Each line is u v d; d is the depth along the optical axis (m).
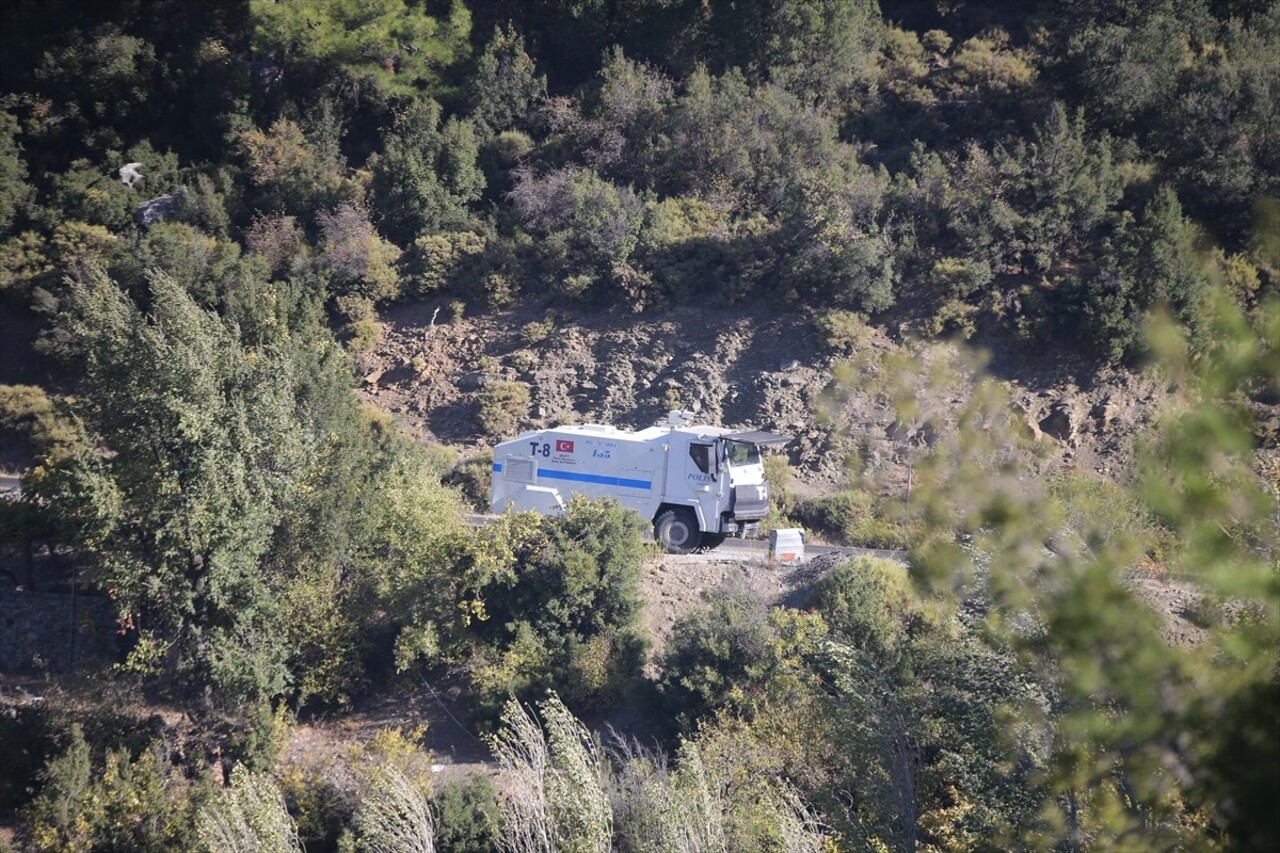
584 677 64.81
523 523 71.81
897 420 19.92
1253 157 116.56
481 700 65.25
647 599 70.69
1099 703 18.61
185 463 70.88
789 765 50.56
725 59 152.25
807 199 119.94
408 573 71.56
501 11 164.00
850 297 114.62
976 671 37.97
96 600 78.75
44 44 160.12
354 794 59.16
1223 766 14.12
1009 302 110.56
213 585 68.56
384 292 128.50
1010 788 33.03
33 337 131.25
